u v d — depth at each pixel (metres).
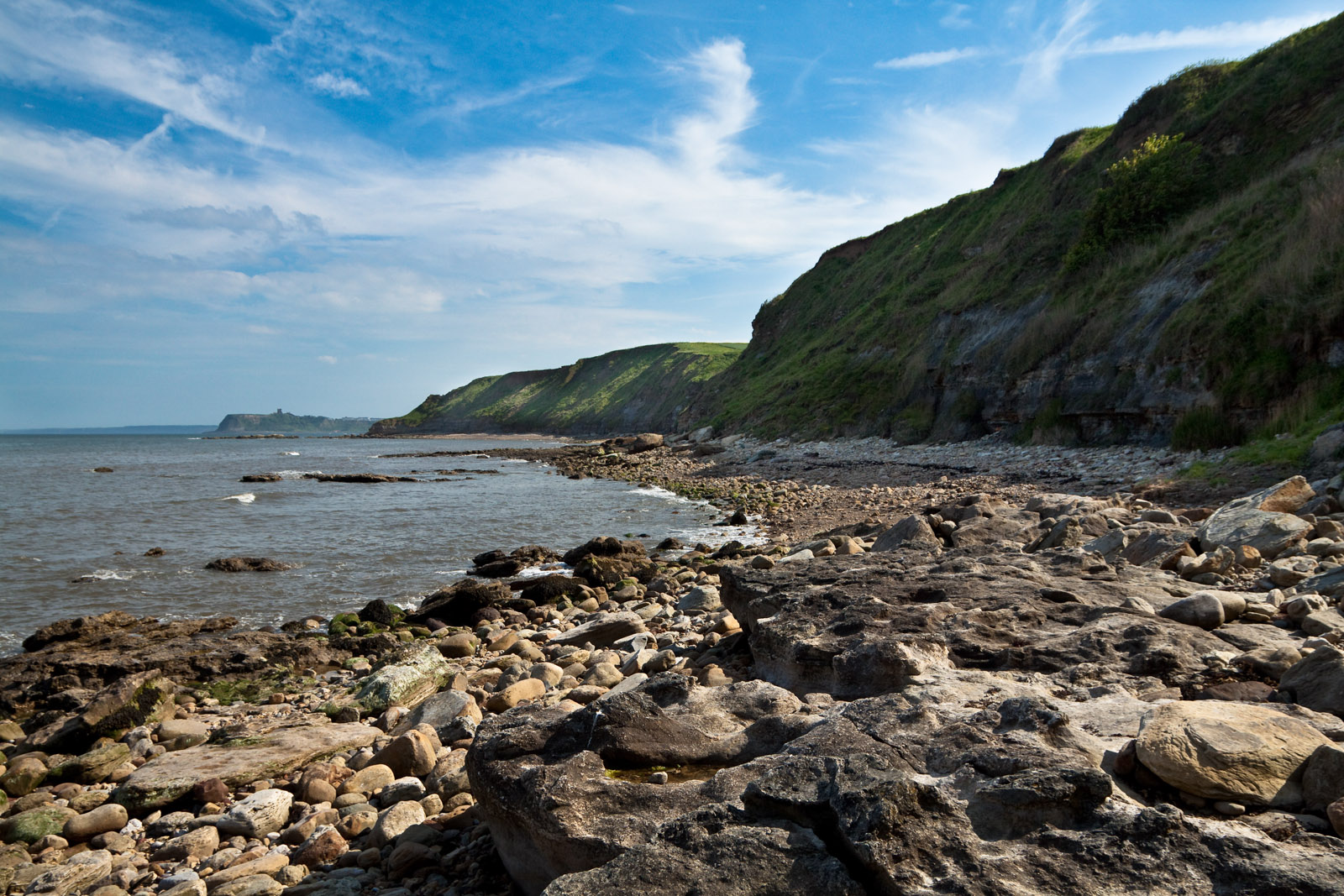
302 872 4.30
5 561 16.59
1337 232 18.05
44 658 9.47
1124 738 3.50
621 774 3.78
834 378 44.81
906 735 3.49
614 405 124.50
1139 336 23.81
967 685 4.35
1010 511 12.67
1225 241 23.31
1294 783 2.98
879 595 6.51
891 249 61.38
